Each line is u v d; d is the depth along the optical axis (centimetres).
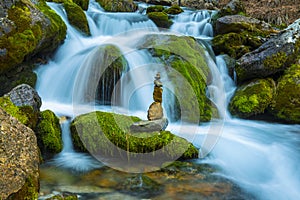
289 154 564
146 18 1167
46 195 368
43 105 638
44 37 686
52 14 776
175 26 1219
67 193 374
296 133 681
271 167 514
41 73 714
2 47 600
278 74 825
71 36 848
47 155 486
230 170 479
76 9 926
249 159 531
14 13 639
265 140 626
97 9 1316
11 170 287
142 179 424
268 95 768
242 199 401
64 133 523
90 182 410
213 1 2184
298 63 823
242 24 1055
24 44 627
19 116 453
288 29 842
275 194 427
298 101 747
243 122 742
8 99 467
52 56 771
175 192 400
